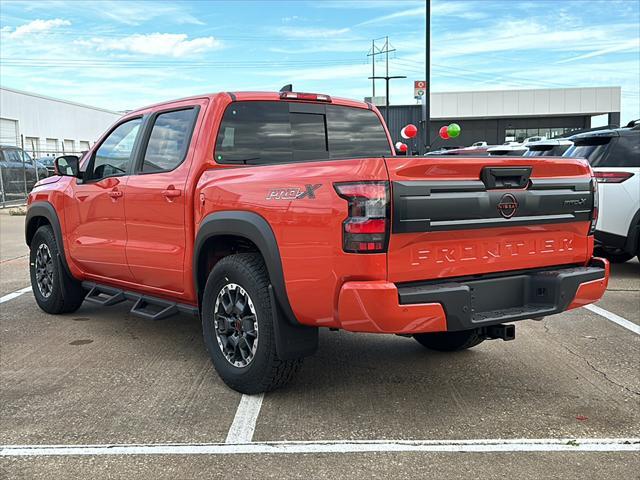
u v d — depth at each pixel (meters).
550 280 3.83
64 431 3.53
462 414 3.75
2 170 20.44
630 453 3.22
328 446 3.33
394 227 3.29
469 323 3.50
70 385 4.28
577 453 3.23
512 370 4.57
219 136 4.50
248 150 4.62
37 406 3.90
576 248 4.13
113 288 5.59
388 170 3.28
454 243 3.55
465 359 4.83
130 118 5.37
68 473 3.06
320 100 4.99
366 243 3.27
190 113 4.70
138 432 3.51
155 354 5.00
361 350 5.08
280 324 3.74
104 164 5.51
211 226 4.12
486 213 3.58
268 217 3.71
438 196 3.40
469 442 3.37
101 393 4.12
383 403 3.93
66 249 5.92
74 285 6.16
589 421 3.64
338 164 3.42
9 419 3.70
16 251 11.26
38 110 40.31
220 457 3.21
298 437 3.44
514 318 3.65
